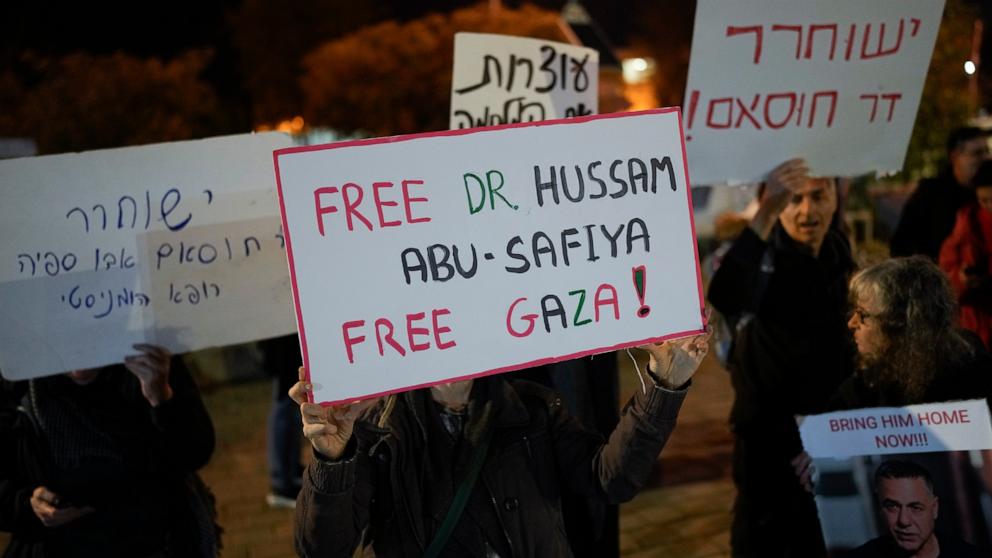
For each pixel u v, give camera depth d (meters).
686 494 4.86
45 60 10.02
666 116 2.06
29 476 2.60
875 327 2.42
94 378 2.70
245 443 6.34
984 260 3.59
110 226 2.64
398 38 12.93
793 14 2.99
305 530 1.82
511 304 1.95
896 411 2.23
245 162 2.76
